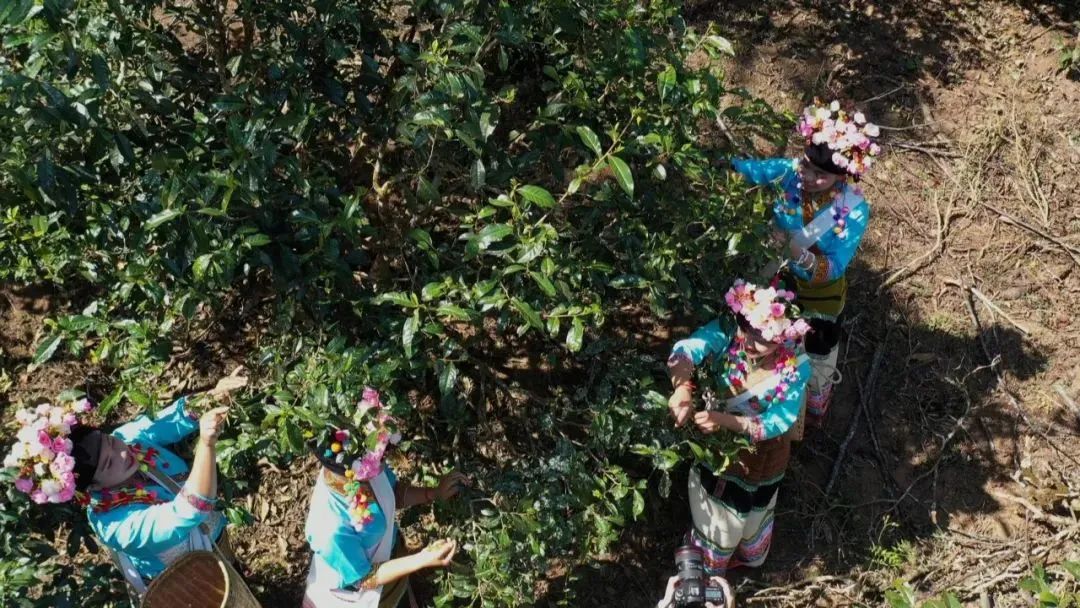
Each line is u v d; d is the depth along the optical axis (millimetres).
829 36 5332
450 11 2990
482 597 3277
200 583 2883
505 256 3045
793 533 4086
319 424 2715
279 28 3467
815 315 3863
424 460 3889
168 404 4102
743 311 3240
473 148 2908
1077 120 5184
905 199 4910
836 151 3424
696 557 3678
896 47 5340
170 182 2814
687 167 3172
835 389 4430
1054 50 5402
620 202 3393
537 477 3463
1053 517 4082
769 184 3570
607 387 3541
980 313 4621
